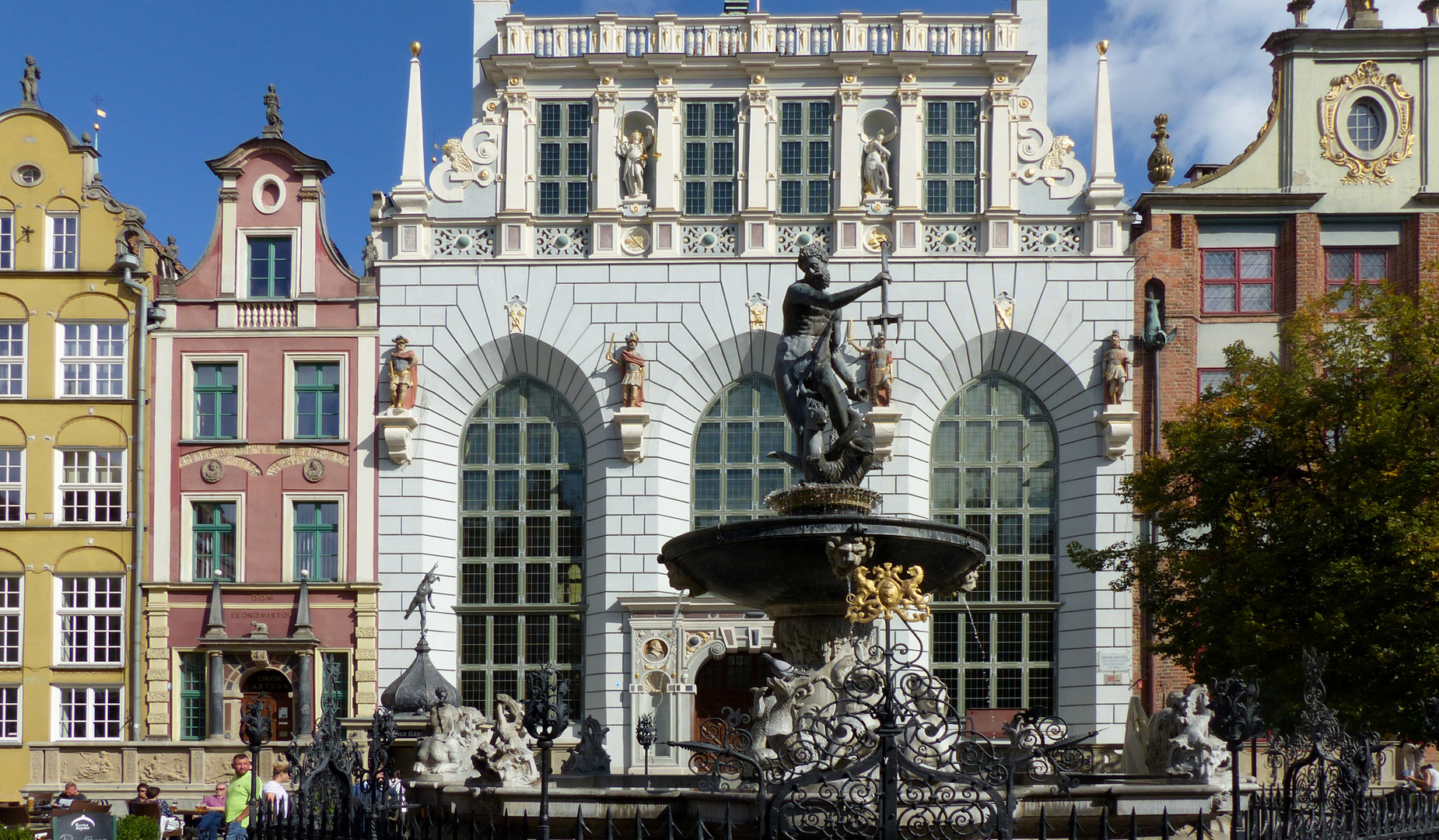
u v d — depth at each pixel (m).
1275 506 30.86
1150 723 23.67
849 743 14.66
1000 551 44.56
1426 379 29.55
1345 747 17.38
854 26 45.75
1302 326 32.72
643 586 43.72
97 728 43.84
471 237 45.44
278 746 40.69
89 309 45.28
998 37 45.62
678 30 46.00
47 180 45.69
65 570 44.31
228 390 45.19
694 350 44.62
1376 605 28.59
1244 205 44.69
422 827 14.70
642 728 31.67
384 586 44.03
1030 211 44.97
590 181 45.69
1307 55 45.09
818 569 18.69
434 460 44.78
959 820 14.08
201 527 44.62
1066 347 44.25
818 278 20.33
